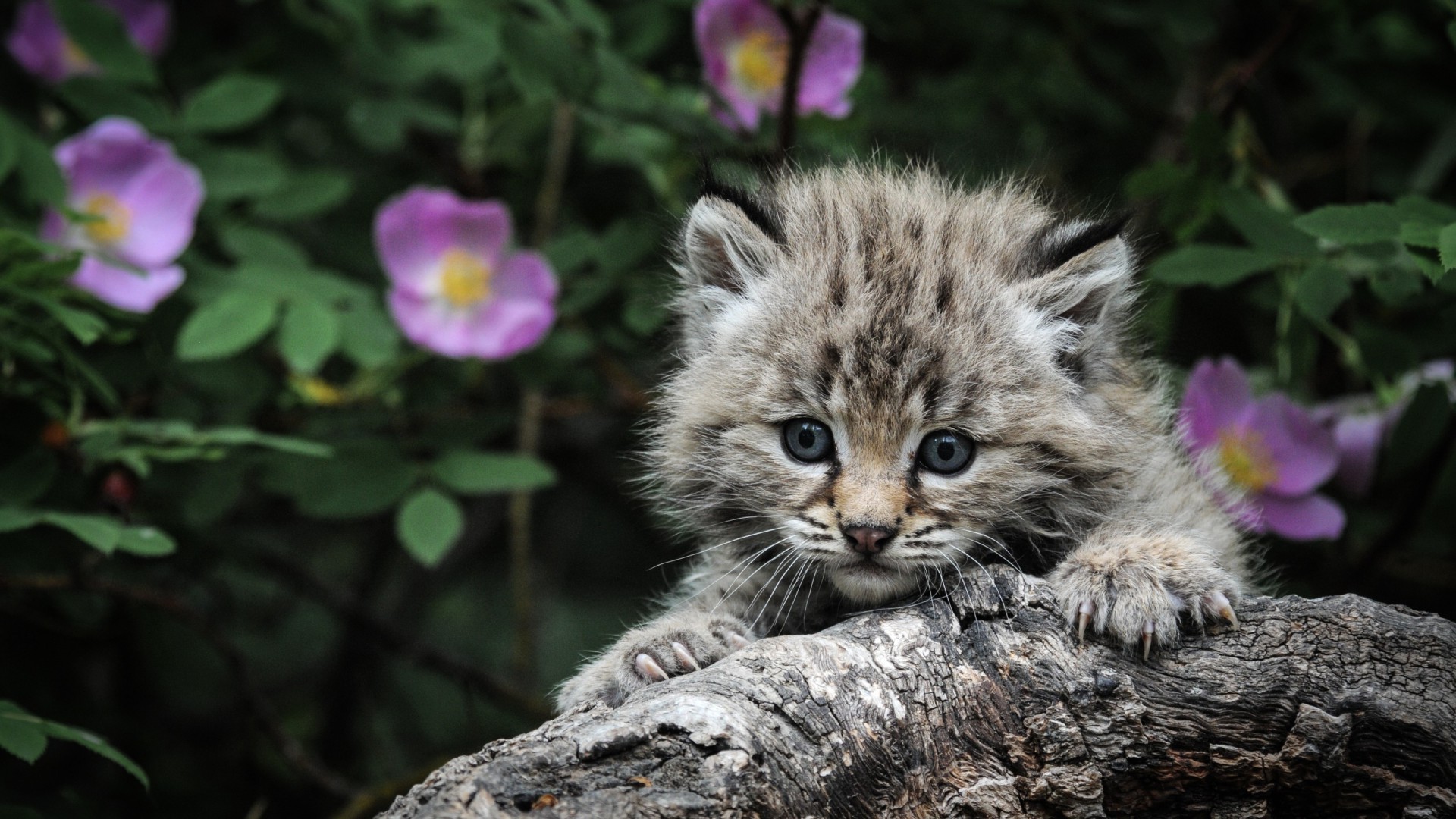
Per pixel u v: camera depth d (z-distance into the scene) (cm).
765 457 571
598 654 645
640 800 388
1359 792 449
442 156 880
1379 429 760
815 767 430
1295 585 859
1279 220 675
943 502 549
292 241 866
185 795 906
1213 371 700
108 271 700
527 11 792
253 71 856
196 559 867
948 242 594
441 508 705
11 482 648
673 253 680
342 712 1065
